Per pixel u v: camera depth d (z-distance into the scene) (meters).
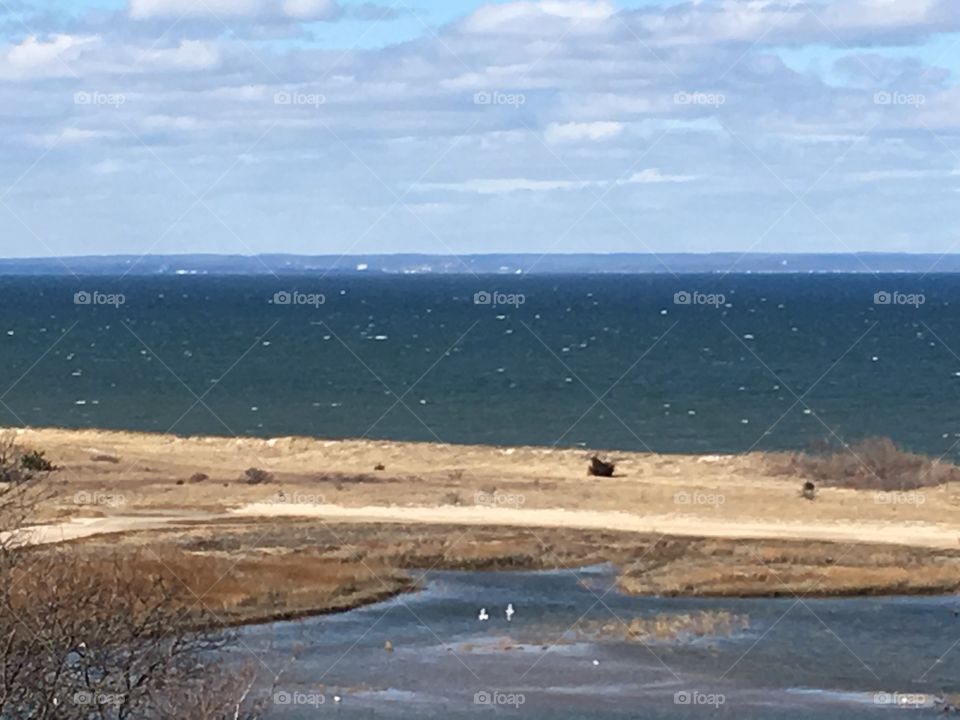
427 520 51.41
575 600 40.03
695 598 40.44
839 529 50.03
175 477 60.69
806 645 34.78
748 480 61.81
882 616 38.19
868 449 64.12
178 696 16.52
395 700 29.31
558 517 52.19
